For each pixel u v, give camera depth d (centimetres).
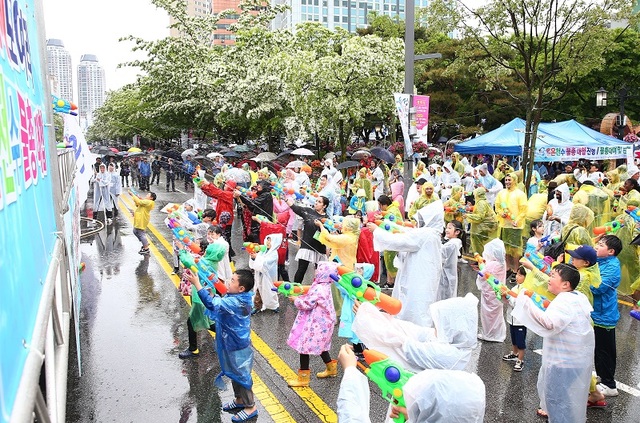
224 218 1185
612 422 567
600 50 1569
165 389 626
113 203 1822
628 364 716
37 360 228
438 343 341
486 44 1962
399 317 686
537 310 488
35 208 336
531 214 1118
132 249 1360
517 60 2738
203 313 690
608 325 611
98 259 1252
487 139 2155
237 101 2473
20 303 236
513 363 711
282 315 880
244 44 2728
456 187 1312
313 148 2966
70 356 712
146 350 736
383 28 3441
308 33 2573
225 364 550
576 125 2303
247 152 2712
